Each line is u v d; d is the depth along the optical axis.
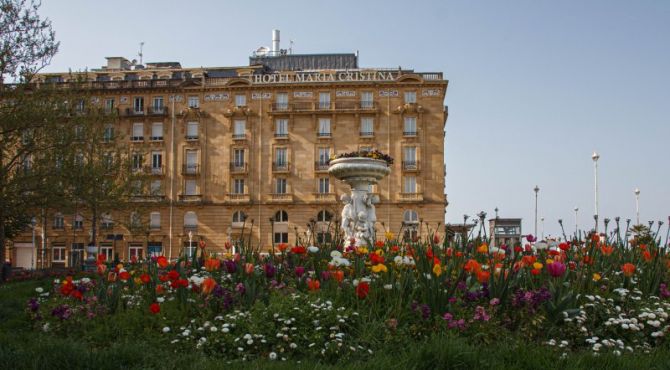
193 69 77.00
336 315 9.30
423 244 13.88
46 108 27.69
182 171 70.56
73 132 29.52
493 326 9.20
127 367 7.76
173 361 7.90
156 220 70.44
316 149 69.94
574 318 9.50
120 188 41.97
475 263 9.99
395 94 69.88
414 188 68.69
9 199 27.33
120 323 10.23
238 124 70.94
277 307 9.59
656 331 9.61
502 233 27.78
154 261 14.29
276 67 85.62
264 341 8.77
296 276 11.99
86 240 70.75
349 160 21.31
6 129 26.73
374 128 69.56
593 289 11.19
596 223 14.55
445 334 8.78
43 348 8.09
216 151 70.81
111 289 11.83
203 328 9.43
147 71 77.25
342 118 70.06
